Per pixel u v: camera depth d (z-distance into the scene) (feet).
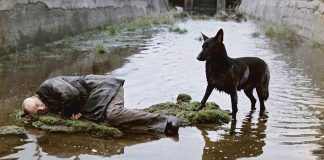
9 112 17.01
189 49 33.96
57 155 13.58
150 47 34.86
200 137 15.10
